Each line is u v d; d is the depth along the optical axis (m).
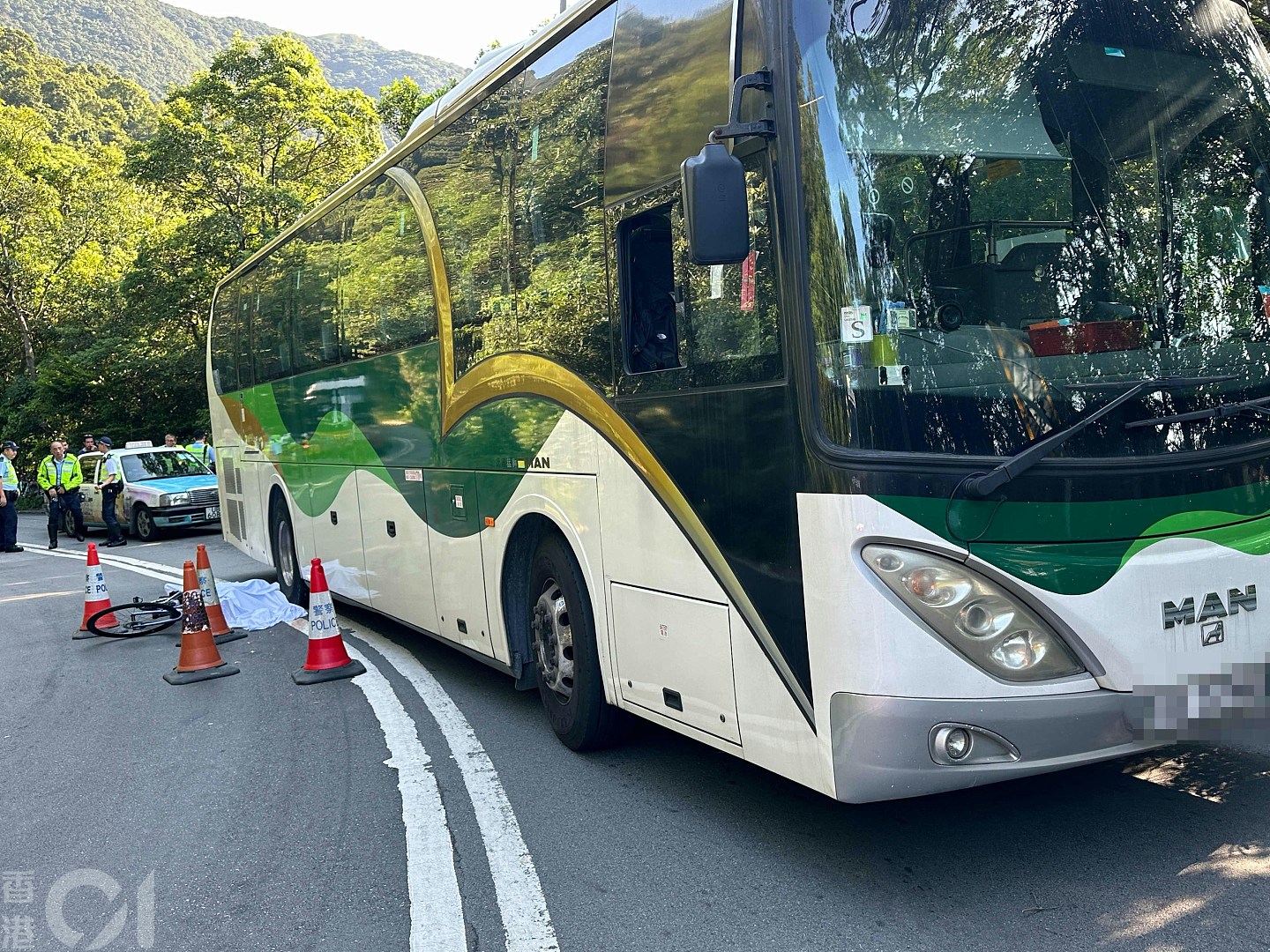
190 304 32.47
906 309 3.56
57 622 11.38
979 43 3.86
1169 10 4.18
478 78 6.49
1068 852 4.03
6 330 45.41
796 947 3.48
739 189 3.63
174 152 31.28
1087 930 3.45
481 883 4.15
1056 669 3.51
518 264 5.79
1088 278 3.79
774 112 3.76
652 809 4.81
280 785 5.51
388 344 7.79
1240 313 4.03
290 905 4.08
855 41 3.75
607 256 4.93
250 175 31.80
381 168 7.92
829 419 3.56
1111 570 3.52
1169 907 3.55
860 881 3.93
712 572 4.20
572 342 5.23
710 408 4.17
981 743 3.46
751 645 4.00
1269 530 3.84
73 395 36.50
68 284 44.31
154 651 9.40
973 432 3.49
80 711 7.41
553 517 5.46
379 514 8.15
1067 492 3.51
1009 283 3.69
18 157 46.81
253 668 8.34
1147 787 4.61
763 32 3.83
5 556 19.86
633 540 4.75
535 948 3.60
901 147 3.69
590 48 5.14
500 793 5.12
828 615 3.56
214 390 13.63
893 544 3.44
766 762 3.99
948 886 3.84
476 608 6.56
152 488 20.75
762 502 3.89
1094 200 3.88
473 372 6.38
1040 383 3.60
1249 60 4.35
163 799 5.44
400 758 5.79
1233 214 4.13
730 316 4.04
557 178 5.38
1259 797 4.41
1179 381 3.73
